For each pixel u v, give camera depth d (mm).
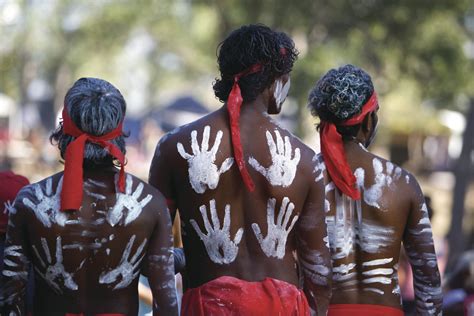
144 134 72688
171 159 8547
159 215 8180
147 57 87938
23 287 8180
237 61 8516
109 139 8023
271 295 8273
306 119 39375
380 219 9477
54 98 85500
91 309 8070
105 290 8070
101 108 7914
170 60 88875
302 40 41594
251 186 8344
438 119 63531
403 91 43500
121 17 56656
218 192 8438
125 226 8031
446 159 78688
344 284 9445
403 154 65688
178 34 73688
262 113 8625
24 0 71062
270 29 8633
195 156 8461
